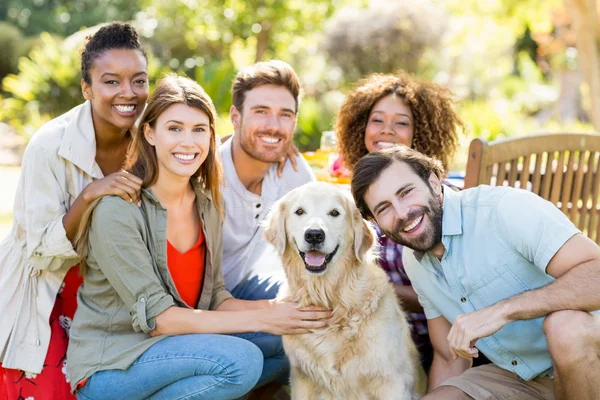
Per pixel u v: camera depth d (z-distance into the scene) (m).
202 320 2.93
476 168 3.55
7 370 3.13
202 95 3.08
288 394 3.94
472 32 14.89
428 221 2.82
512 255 2.76
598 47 11.31
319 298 3.24
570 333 2.51
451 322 3.06
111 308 3.00
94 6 26.08
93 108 3.29
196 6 16.00
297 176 3.99
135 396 2.92
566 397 2.57
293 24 15.96
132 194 2.94
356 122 4.18
